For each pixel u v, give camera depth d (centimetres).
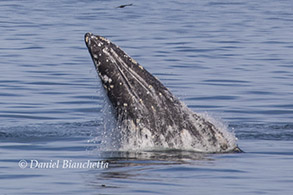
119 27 17375
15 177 5531
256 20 19575
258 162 5978
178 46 14288
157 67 11862
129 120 6438
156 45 14350
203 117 6675
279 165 5866
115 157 6191
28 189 5156
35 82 10425
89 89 9988
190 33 16400
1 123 7875
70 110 8688
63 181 5375
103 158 6169
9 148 6638
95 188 5147
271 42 15075
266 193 5016
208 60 12675
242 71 11581
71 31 16450
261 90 10031
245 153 6353
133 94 6388
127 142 6494
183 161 5984
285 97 9562
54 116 8338
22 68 11562
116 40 15012
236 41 15162
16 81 10462
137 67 6444
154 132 6450
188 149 6431
